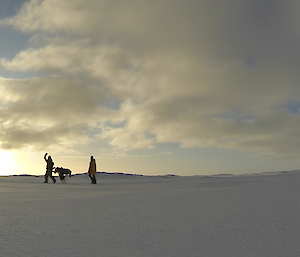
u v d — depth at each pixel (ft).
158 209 28.07
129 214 25.98
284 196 31.76
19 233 19.66
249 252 15.08
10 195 43.80
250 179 67.05
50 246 16.76
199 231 19.51
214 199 32.96
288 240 16.79
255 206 26.99
